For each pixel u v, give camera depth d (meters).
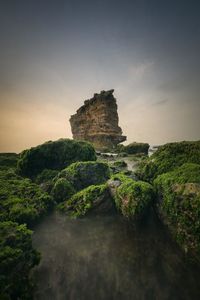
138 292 9.48
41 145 27.25
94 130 75.00
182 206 12.43
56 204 19.27
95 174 21.94
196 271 10.51
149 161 21.22
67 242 13.76
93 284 10.05
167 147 20.89
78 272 10.88
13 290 8.38
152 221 15.21
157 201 15.57
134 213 14.92
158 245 12.80
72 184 20.77
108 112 74.06
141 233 14.26
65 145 28.02
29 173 26.52
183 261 11.20
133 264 11.30
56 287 9.90
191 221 11.61
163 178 15.55
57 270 11.05
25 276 9.21
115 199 17.17
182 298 9.04
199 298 8.99
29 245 10.48
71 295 9.45
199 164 16.42
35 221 16.06
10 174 24.50
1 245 9.47
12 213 15.22
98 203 17.31
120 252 12.42
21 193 18.75
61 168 27.09
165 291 9.45
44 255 12.39
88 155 28.30
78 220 16.66
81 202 17.73
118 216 16.81
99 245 13.26
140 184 16.31
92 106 77.38
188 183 12.88
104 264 11.43
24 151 28.12
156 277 10.29
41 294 9.51
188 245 11.52
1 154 44.97
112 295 9.41
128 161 41.03
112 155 48.16
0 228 10.87
